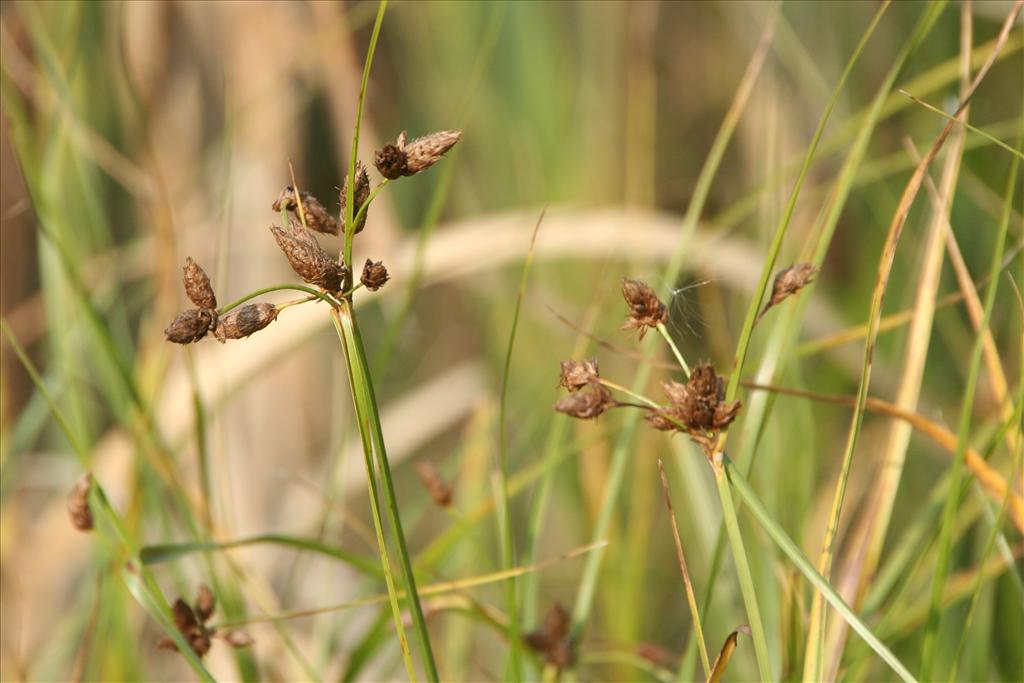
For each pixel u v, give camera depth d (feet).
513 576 2.60
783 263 3.86
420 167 2.21
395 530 2.28
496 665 3.85
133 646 3.25
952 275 4.10
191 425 3.68
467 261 3.91
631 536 3.55
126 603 3.16
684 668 2.62
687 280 3.79
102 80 4.46
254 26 4.57
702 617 2.62
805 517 3.03
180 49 4.60
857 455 3.79
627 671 3.34
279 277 4.55
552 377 4.38
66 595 4.17
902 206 2.43
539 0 5.13
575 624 2.73
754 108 4.38
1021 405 2.46
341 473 3.59
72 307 3.52
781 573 2.73
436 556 2.86
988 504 2.71
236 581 3.03
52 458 4.36
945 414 3.97
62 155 3.72
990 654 3.13
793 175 3.72
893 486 2.65
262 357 3.67
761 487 3.09
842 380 4.16
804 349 2.81
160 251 3.51
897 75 2.56
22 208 3.22
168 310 3.48
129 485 3.33
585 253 3.98
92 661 3.05
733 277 3.84
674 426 2.26
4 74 3.32
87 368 4.09
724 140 2.85
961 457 2.40
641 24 4.31
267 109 4.59
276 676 3.08
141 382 3.65
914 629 2.86
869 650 2.65
